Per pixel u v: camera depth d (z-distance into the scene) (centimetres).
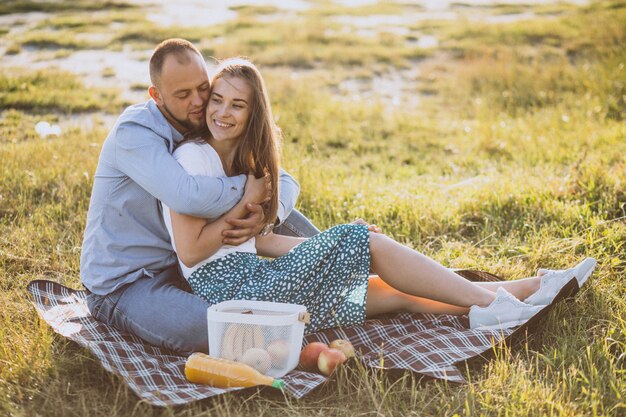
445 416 297
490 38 1491
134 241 366
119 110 997
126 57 1354
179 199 340
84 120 934
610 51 1258
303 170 638
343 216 565
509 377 327
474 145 839
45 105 993
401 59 1363
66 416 299
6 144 764
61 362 332
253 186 361
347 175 725
